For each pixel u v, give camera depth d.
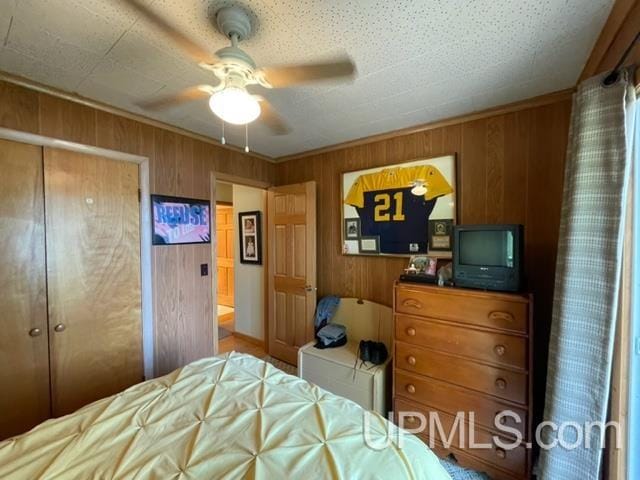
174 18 1.22
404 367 1.99
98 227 2.02
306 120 2.32
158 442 0.99
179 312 2.51
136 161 2.22
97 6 1.16
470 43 1.39
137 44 1.40
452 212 2.29
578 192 1.30
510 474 1.66
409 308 1.97
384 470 0.88
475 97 1.95
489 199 2.16
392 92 1.88
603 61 1.37
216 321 2.80
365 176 2.73
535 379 1.94
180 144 2.51
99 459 0.92
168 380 1.40
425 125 2.38
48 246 1.80
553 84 1.79
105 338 2.05
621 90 1.16
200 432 1.03
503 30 1.30
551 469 1.37
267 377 1.42
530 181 2.01
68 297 1.88
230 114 1.27
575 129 1.36
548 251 1.95
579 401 1.29
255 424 1.08
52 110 1.83
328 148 2.97
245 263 3.92
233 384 1.34
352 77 1.69
